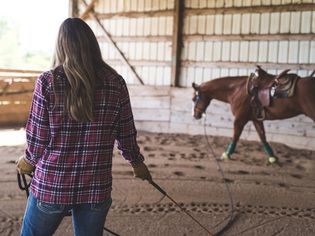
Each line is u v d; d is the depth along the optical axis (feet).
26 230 5.65
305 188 15.37
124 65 30.73
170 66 28.94
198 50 27.94
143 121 29.76
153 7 29.12
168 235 10.52
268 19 25.26
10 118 30.07
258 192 14.70
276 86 17.70
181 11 28.14
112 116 5.54
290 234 10.80
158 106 29.14
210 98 20.38
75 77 5.21
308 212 12.64
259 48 25.76
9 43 111.55
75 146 5.33
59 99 5.18
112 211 12.25
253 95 18.49
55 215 5.45
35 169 5.59
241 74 26.58
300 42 24.36
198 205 13.08
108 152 5.57
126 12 30.17
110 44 31.07
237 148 23.32
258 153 22.06
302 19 24.14
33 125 5.24
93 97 5.33
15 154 20.22
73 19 5.56
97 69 5.55
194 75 28.30
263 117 18.67
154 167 18.38
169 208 12.70
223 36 26.89
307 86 17.02
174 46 28.32
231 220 11.75
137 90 29.76
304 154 22.24
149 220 11.57
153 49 29.55
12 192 13.78
